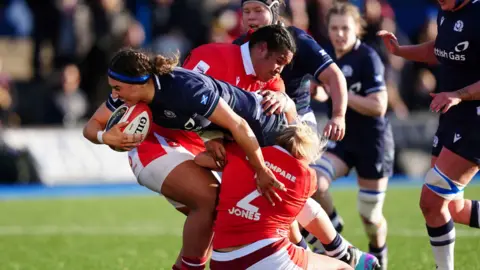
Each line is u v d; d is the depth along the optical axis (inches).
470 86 824.3
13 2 2883.9
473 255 1100.5
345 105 857.5
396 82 2089.1
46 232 1397.6
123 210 1664.6
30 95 2151.8
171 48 2274.9
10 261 1133.7
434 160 905.5
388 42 962.1
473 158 849.5
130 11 2544.3
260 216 730.2
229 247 736.3
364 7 1776.6
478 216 900.0
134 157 804.6
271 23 886.4
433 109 823.1
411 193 1828.2
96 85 2214.6
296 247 751.1
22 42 2881.4
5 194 1892.2
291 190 735.7
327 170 1027.9
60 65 2252.7
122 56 735.1
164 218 1551.4
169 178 778.2
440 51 868.6
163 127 796.0
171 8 2308.1
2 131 1979.6
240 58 820.0
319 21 2000.5
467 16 835.4
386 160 1050.1
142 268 1055.0
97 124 811.4
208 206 772.6
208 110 740.0
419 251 1160.8
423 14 2503.7
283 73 884.6
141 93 740.0
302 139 746.2
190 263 778.8
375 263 858.1
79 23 2241.6
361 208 1051.9
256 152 735.7
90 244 1272.1
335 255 844.0
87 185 2012.8
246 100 772.0
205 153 782.5
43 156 1989.4
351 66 1050.7
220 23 2188.7
